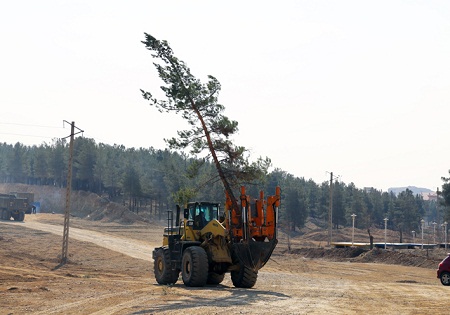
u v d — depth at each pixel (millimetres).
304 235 134250
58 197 156125
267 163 30734
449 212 115438
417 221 165000
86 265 47469
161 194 148125
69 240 67562
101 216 128000
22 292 20266
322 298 19141
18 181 183625
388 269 52812
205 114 30094
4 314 14703
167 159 143000
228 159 30375
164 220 138375
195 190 30781
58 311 15289
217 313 14445
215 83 30266
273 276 35594
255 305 16359
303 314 14492
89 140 154250
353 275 45312
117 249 62531
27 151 192000
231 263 23672
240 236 22828
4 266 36062
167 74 29875
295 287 24719
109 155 170750
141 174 150750
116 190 166250
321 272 47344
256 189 109938
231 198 23172
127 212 127125
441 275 29984
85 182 168500
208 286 23812
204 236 24016
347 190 179750
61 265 43656
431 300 19141
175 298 18328
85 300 17797
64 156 159000
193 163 30922
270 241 22312
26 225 85938
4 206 97250
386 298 19672
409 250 76062
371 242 72562
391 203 173875
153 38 30094
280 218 140000
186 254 23453
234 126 30094
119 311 15094
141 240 80000
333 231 141000
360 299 19094
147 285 24250
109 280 28234
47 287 22484
